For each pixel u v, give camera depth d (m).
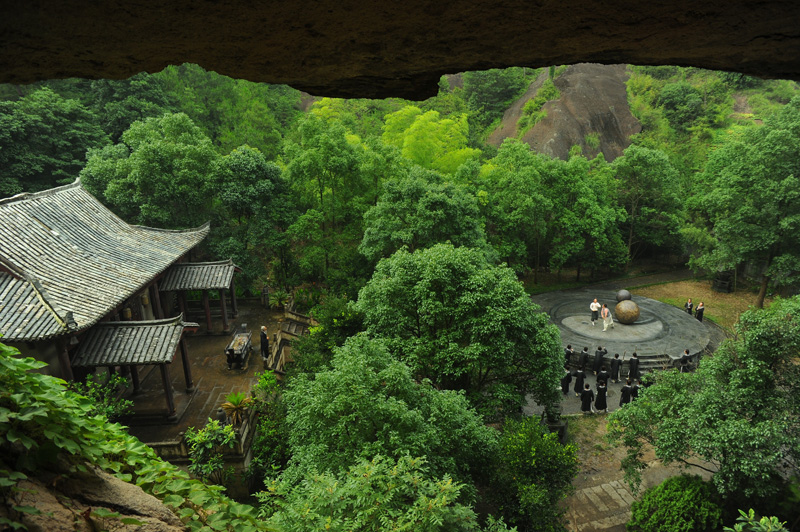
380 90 3.81
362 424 9.79
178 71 44.97
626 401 18.77
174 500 3.67
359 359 10.71
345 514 6.99
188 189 25.61
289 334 21.98
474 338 14.03
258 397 15.88
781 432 10.81
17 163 29.53
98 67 2.89
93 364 14.59
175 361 20.55
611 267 36.41
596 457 16.31
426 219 22.67
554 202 33.59
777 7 2.40
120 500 3.39
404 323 15.02
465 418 11.07
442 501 6.60
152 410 16.48
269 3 2.28
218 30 2.54
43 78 2.91
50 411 3.44
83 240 18.47
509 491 11.59
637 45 2.97
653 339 24.55
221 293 22.95
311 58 3.03
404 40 2.79
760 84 52.22
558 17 2.54
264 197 27.06
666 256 40.75
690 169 43.00
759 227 27.95
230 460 13.45
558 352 14.91
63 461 3.37
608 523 13.46
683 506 11.72
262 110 46.72
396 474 7.13
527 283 35.97
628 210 38.53
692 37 2.82
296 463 11.08
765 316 11.71
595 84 55.97
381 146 28.95
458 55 3.05
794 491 11.52
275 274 29.78
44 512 2.87
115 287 16.25
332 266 28.89
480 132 58.97
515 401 14.26
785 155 26.64
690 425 11.69
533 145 52.47
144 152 24.78
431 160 36.06
